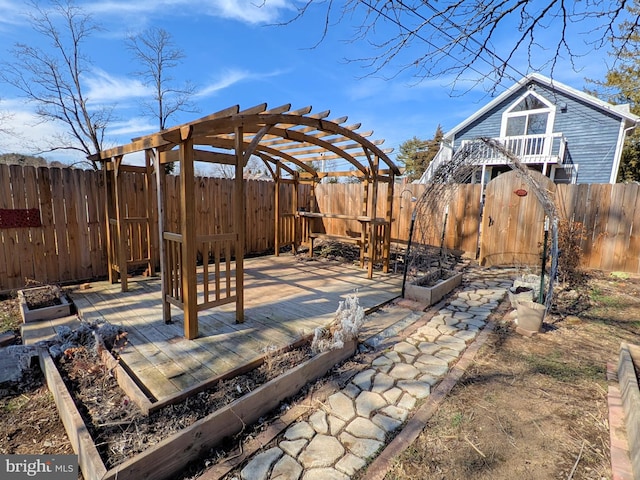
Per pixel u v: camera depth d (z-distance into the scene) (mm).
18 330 3033
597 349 2902
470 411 2059
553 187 5566
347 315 2857
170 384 2057
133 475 1388
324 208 8422
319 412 2018
